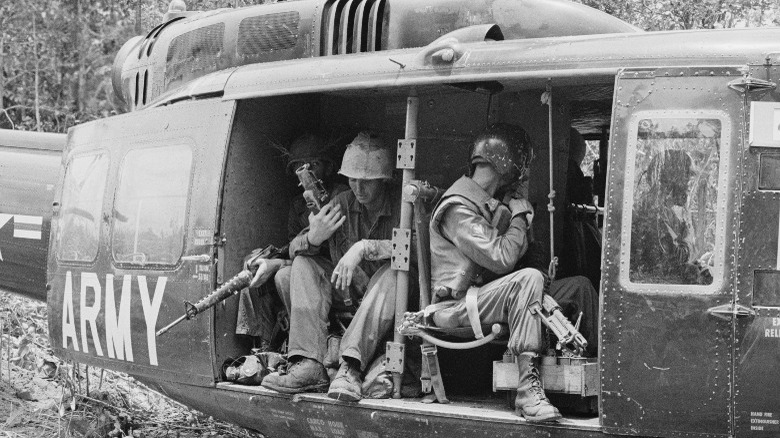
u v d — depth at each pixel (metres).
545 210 5.41
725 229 4.28
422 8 5.43
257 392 5.35
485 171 4.97
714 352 4.24
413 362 5.18
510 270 4.87
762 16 8.29
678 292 4.30
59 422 6.50
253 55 5.95
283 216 5.85
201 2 9.82
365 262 5.38
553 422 4.48
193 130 5.76
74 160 6.70
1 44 11.91
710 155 4.33
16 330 8.23
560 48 4.68
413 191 5.03
